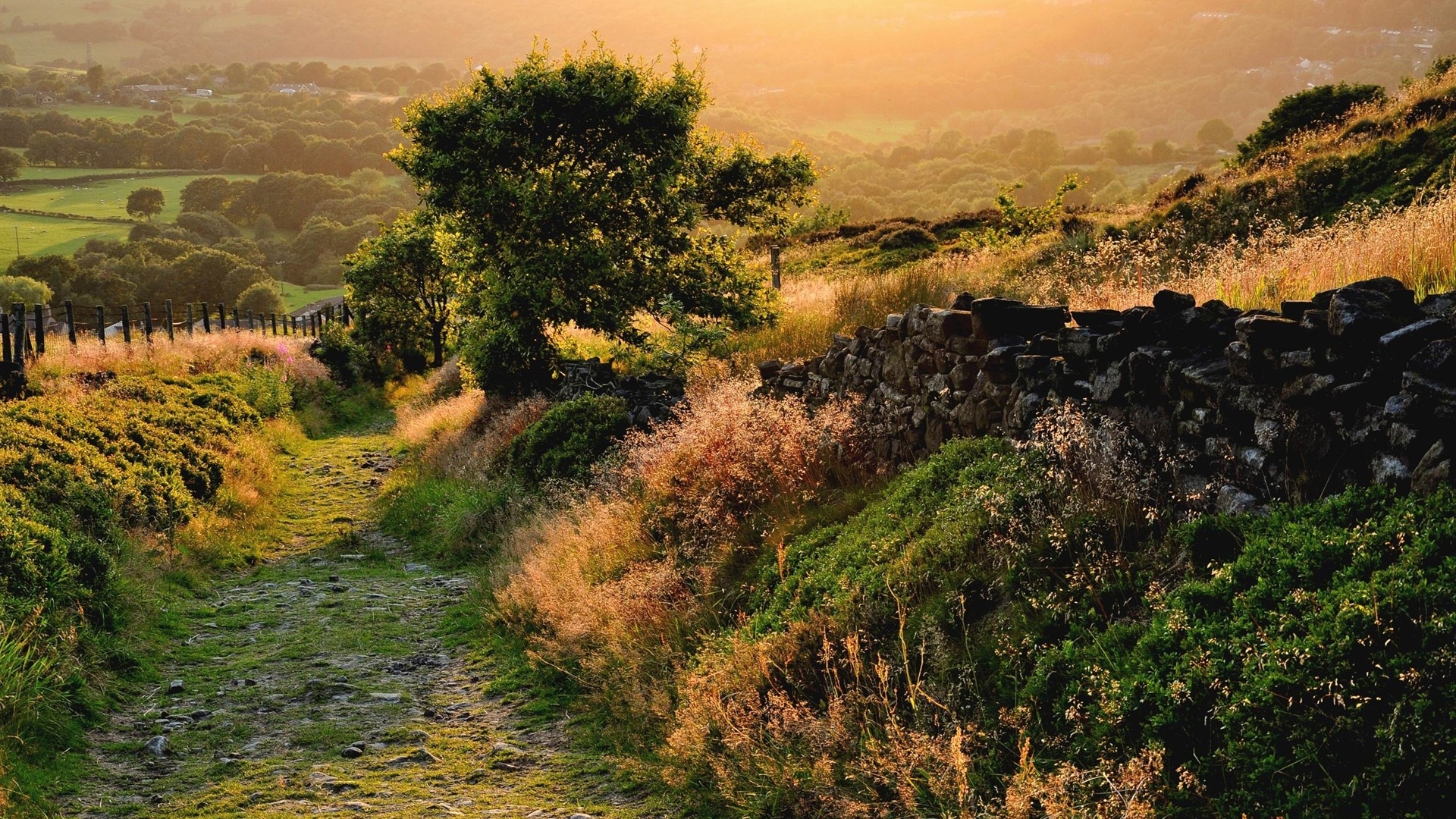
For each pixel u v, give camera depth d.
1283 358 4.11
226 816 5.02
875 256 30.58
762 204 20.20
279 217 176.38
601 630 6.95
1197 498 4.46
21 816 4.91
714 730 5.11
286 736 6.24
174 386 18.31
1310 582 3.51
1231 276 7.88
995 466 5.71
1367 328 3.80
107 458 11.54
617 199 17.05
